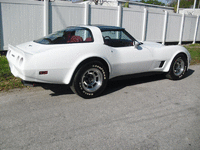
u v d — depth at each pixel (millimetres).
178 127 2887
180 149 2377
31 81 3488
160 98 4043
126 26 10352
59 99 3904
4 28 7129
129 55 4363
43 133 2674
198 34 14914
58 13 8094
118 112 3354
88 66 3764
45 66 3424
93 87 4008
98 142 2488
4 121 2988
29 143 2445
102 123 2971
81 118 3121
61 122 2984
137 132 2732
